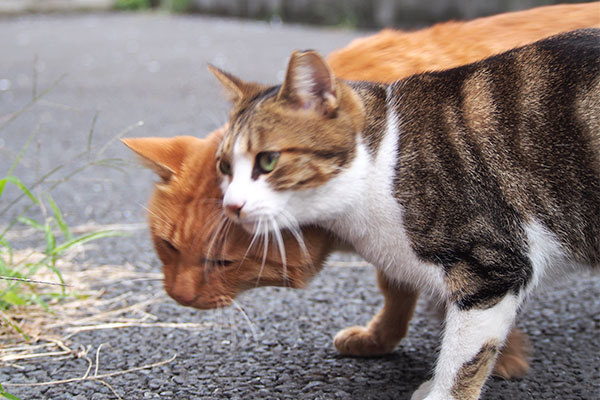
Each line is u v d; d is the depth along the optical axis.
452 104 0.94
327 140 0.93
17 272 1.13
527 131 0.93
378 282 1.05
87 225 1.39
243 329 1.12
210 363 1.05
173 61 2.96
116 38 3.67
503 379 1.02
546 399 0.99
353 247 0.99
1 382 1.02
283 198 0.93
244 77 2.45
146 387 1.01
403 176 0.93
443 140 0.93
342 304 1.18
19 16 4.71
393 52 1.05
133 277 1.24
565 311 1.17
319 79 0.93
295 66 0.92
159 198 0.98
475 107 0.94
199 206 0.96
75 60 3.06
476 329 0.93
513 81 0.94
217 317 1.15
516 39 1.06
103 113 2.20
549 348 1.08
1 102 2.32
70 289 1.19
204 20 4.39
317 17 4.01
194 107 2.23
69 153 1.82
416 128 0.94
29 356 1.06
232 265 0.96
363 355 1.07
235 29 3.88
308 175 0.93
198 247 0.96
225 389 1.01
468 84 0.95
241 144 0.94
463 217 0.92
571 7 1.08
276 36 3.50
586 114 0.92
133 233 1.37
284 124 0.93
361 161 0.94
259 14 4.32
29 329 1.11
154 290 1.21
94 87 2.56
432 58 1.04
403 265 0.96
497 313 0.93
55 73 2.79
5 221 1.40
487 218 0.92
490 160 0.93
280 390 1.01
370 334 1.07
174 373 1.04
